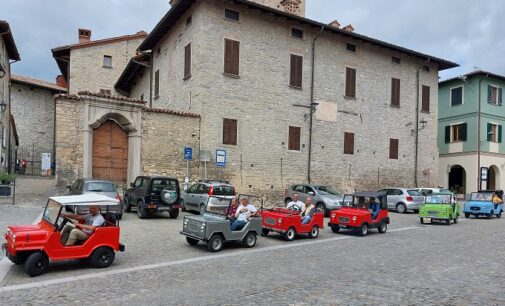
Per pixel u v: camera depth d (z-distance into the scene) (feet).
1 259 30.53
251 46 77.97
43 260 27.12
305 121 84.02
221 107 74.28
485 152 116.47
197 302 22.02
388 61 97.45
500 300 23.30
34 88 123.65
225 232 37.68
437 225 61.93
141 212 54.29
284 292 24.09
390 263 33.01
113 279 26.45
